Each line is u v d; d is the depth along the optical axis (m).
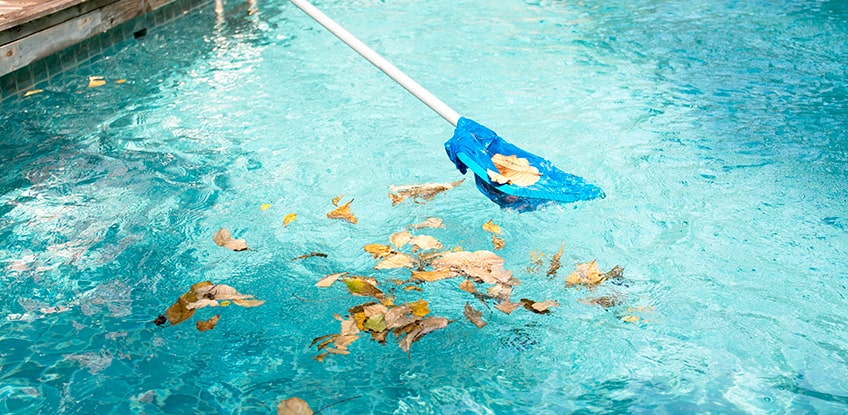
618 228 2.55
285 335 2.07
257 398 1.85
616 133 3.22
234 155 3.10
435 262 2.34
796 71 3.85
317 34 4.65
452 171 2.98
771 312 2.13
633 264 2.36
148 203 2.75
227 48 4.39
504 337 2.05
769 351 1.98
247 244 2.50
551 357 1.98
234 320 2.13
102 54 4.21
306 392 1.87
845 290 2.21
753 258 2.37
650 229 2.54
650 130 3.25
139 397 1.85
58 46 3.87
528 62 4.09
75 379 1.91
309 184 2.88
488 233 2.54
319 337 2.06
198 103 3.61
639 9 5.00
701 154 3.02
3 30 3.49
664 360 1.96
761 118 3.32
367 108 3.56
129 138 3.24
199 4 5.12
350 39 2.76
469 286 2.23
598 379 1.91
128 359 1.98
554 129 3.27
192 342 2.04
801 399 1.82
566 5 5.16
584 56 4.16
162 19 4.73
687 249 2.43
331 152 3.13
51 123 3.37
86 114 3.46
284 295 2.23
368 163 3.03
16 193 2.79
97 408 1.81
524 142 3.15
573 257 2.40
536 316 2.12
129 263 2.40
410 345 2.02
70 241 2.51
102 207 2.71
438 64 4.08
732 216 2.60
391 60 4.16
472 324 2.09
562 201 2.52
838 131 3.17
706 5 5.04
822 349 1.99
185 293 2.23
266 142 3.21
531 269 2.34
